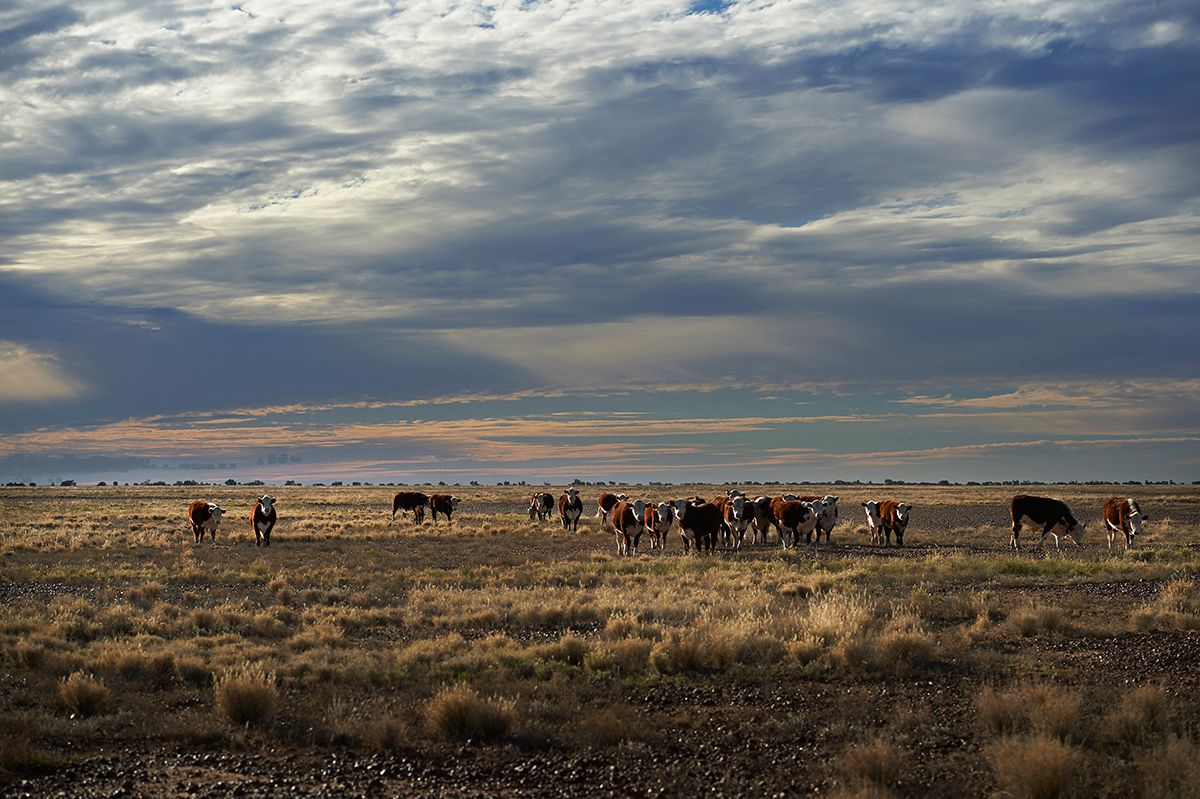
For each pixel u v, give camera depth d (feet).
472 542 138.10
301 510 236.43
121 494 364.38
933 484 509.76
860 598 67.51
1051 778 28.89
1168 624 59.67
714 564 100.01
